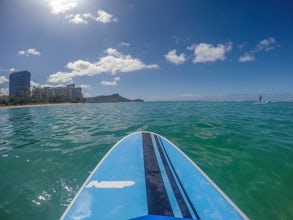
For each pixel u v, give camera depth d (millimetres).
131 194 2443
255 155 4895
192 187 2623
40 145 6203
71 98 104562
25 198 3172
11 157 5039
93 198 2379
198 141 6238
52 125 10859
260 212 2787
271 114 13953
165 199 2344
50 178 3854
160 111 19453
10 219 2695
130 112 19719
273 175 3842
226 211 2133
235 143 5941
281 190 3318
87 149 5715
